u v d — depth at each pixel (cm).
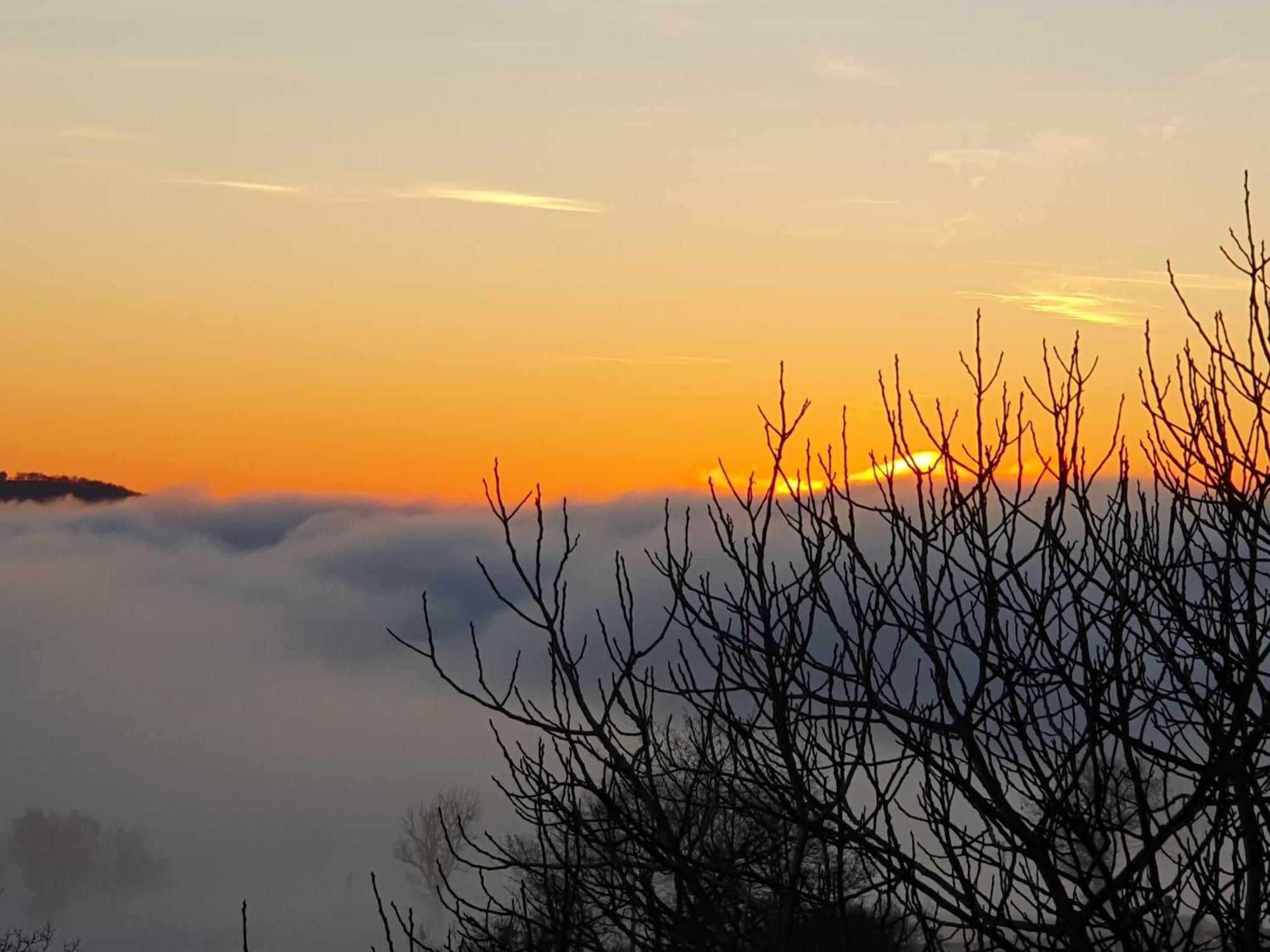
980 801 805
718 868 882
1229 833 825
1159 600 870
